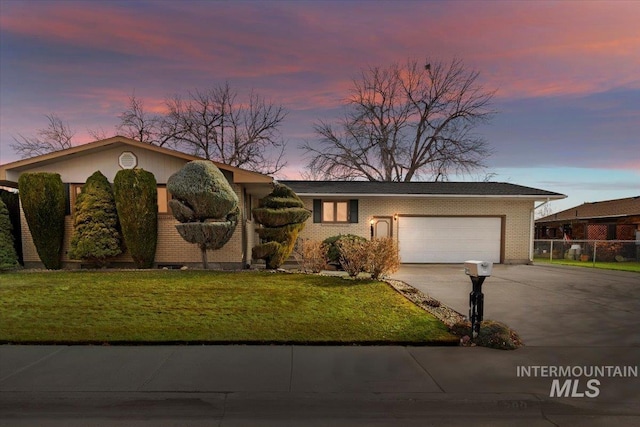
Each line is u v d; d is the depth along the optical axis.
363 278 9.52
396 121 27.59
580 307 7.16
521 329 5.66
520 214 16.08
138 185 11.20
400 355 4.52
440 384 3.74
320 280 9.12
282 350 4.64
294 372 3.99
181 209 9.95
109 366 4.10
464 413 3.34
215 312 6.16
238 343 4.84
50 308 6.30
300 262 11.64
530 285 9.78
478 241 16.06
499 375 3.98
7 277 9.30
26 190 11.08
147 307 6.41
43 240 11.20
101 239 11.10
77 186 12.00
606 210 22.83
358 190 16.34
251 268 12.56
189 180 9.87
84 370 3.99
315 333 5.19
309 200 15.99
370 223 16.00
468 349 4.75
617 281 10.56
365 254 9.32
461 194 15.70
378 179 27.84
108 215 11.30
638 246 17.78
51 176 11.32
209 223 9.90
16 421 3.11
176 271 10.48
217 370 4.02
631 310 6.92
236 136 25.95
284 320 5.77
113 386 3.63
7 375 3.85
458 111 25.88
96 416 3.19
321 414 3.26
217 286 8.20
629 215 19.97
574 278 11.18
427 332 5.26
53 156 11.49
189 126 25.23
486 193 15.88
